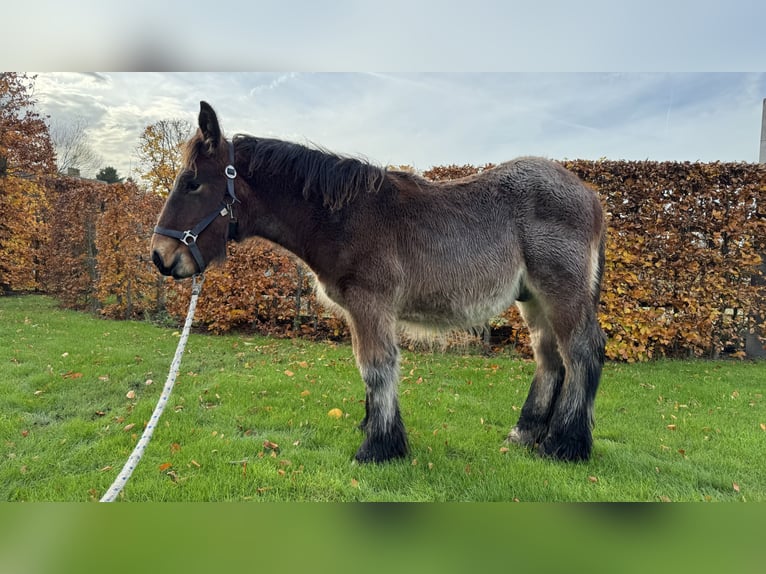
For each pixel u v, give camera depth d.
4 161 9.98
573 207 2.79
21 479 2.62
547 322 3.02
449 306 2.79
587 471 2.76
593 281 2.91
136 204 8.02
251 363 5.27
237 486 2.54
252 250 6.65
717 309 5.80
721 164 5.57
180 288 7.16
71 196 8.80
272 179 2.74
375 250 2.66
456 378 4.90
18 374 4.55
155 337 6.52
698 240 5.73
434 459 2.90
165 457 2.89
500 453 3.03
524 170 2.89
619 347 5.73
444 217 2.76
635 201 5.66
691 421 3.70
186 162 2.59
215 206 2.59
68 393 4.07
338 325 6.63
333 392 4.27
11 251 10.15
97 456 2.90
